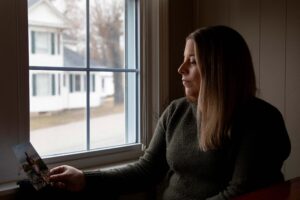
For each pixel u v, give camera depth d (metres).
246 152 0.99
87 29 1.43
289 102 1.45
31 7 1.25
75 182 1.13
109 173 1.20
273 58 1.49
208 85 1.05
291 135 1.46
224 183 1.06
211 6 1.69
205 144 1.04
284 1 1.44
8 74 1.16
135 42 1.60
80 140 1.44
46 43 1.30
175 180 1.17
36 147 1.30
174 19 1.66
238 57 1.05
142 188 1.28
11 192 1.11
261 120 1.01
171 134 1.21
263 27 1.51
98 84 1.48
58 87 1.35
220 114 1.03
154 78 1.61
